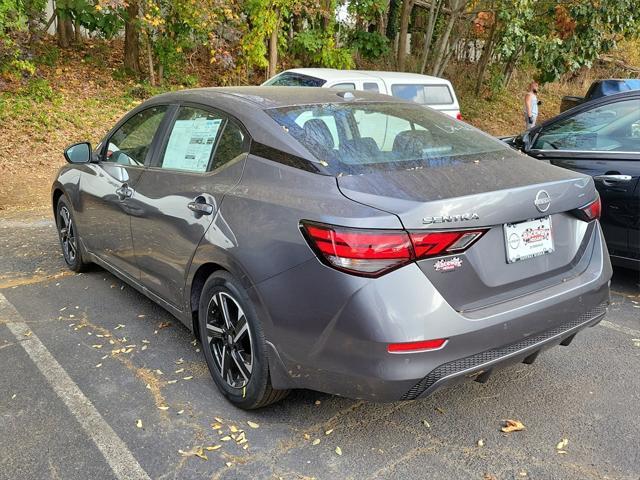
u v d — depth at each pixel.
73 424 2.90
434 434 2.86
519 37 13.04
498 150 3.24
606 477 2.54
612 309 4.46
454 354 2.42
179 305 3.47
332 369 2.48
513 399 3.17
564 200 2.81
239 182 2.98
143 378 3.35
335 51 13.76
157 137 3.82
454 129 3.45
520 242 2.67
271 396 2.87
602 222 4.71
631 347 3.79
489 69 20.20
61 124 10.54
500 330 2.52
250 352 2.91
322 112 3.21
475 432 2.87
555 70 13.74
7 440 2.77
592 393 3.23
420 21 18.72
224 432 2.85
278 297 2.59
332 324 2.43
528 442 2.79
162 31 12.38
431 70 16.83
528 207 2.64
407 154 2.96
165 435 2.82
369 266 2.35
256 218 2.75
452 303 2.46
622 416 3.00
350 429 2.89
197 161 3.37
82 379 3.33
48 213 7.30
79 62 13.49
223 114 3.30
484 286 2.55
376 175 2.65
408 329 2.33
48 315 4.20
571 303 2.80
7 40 10.00
